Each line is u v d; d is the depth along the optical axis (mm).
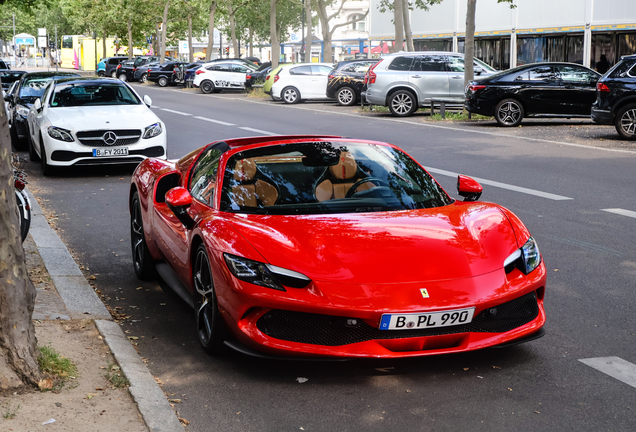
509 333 3893
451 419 3389
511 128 17859
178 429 3217
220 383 3850
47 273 5867
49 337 4320
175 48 83500
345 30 84875
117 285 5809
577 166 11797
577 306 5090
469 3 20188
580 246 6781
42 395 3486
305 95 28109
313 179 4750
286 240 3980
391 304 3635
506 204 8852
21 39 70312
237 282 3801
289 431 3299
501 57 34594
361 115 22234
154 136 11602
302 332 3768
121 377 3748
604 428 3283
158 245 5449
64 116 11555
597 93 15547
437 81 21500
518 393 3664
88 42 73938
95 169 12414
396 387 3758
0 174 3416
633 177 10664
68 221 8234
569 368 3990
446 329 3764
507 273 3955
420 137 16125
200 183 5059
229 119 21094
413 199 4707
